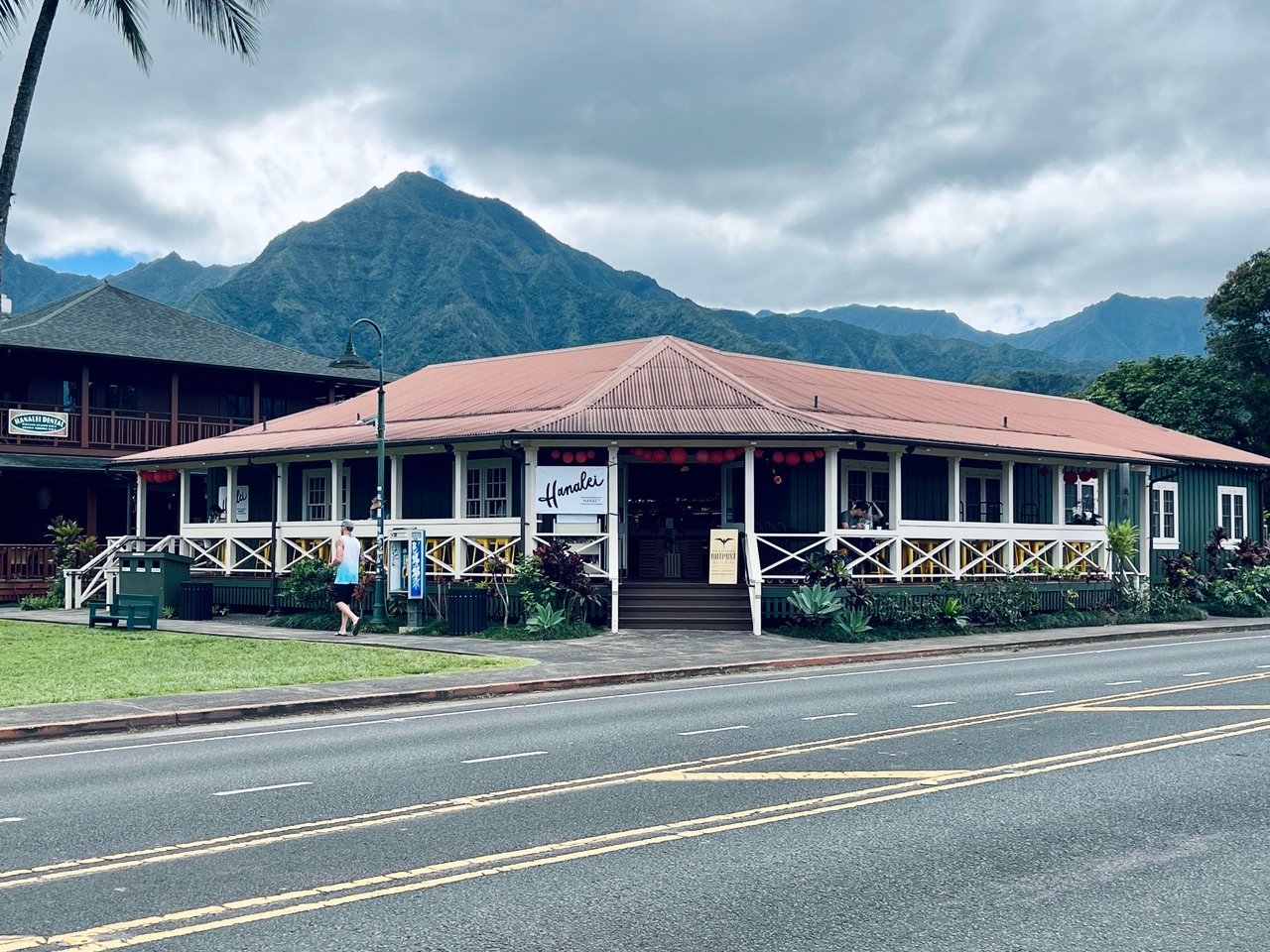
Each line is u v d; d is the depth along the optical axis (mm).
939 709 13766
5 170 22188
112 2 23125
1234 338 51531
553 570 23594
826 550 24500
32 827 8242
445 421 28344
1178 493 36031
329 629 24719
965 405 34781
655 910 6359
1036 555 28000
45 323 40125
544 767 10344
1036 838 7852
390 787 9500
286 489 30250
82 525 40031
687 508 27812
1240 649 22469
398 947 5812
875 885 6820
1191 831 8031
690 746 11359
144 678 16422
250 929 6066
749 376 30016
